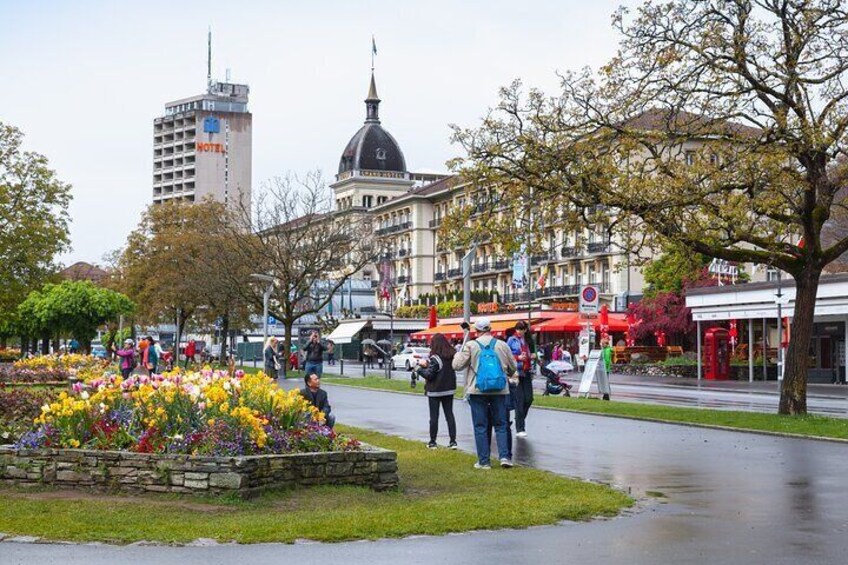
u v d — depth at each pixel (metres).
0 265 52.19
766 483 13.83
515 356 19.97
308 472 12.65
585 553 9.20
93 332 89.50
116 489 12.34
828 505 11.94
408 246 125.19
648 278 71.94
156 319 82.81
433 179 158.62
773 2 23.39
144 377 14.40
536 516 10.87
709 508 11.73
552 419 24.52
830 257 23.81
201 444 12.41
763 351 55.91
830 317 52.22
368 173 153.50
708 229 23.22
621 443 19.11
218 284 65.56
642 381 54.25
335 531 9.95
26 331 92.38
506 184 24.05
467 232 24.75
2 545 9.33
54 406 13.34
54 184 54.72
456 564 8.74
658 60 23.48
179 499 11.89
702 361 59.97
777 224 24.64
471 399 15.45
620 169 23.61
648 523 10.75
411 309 111.31
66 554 8.98
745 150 23.02
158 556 8.94
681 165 23.44
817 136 22.28
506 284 107.69
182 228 82.50
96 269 129.00
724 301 54.28
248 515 10.88
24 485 12.80
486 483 13.65
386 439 19.42
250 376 14.68
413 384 39.09
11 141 54.12
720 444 18.97
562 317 73.31
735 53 23.33
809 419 22.78
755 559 8.92
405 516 10.80
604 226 24.09
